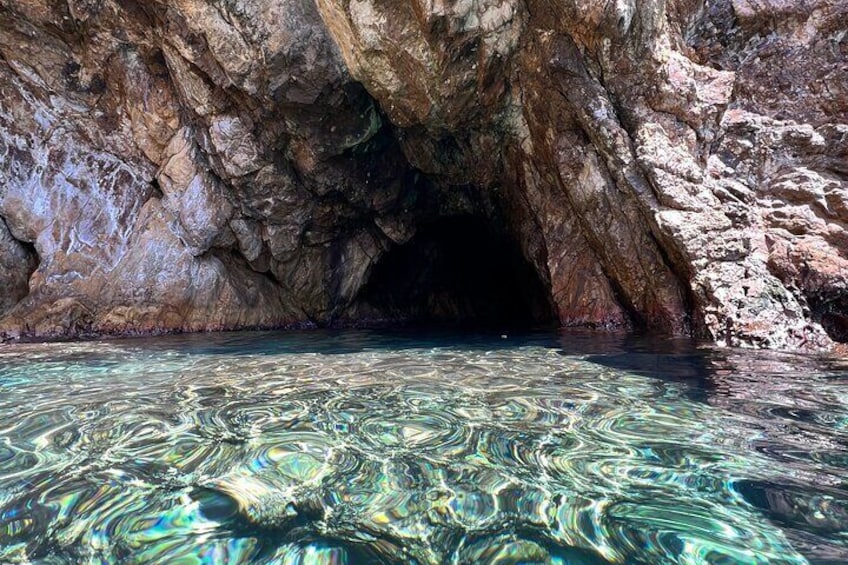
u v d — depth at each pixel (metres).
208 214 8.90
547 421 2.62
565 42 6.62
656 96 6.62
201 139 8.64
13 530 1.63
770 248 5.96
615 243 7.00
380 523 1.65
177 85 8.21
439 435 2.42
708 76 6.88
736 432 2.42
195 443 2.33
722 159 7.18
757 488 1.82
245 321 9.39
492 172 8.91
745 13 7.77
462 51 6.80
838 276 5.38
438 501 1.78
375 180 9.62
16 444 2.34
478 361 4.58
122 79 8.27
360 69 7.21
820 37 7.66
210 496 1.83
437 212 10.84
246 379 3.77
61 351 5.68
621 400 3.03
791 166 7.03
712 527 1.58
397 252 12.10
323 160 8.80
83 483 1.93
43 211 8.09
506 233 10.52
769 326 5.28
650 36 6.36
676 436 2.37
